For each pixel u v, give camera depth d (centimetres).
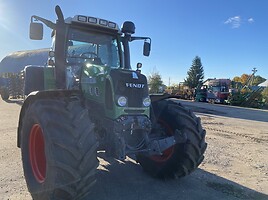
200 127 399
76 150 277
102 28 469
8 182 387
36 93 338
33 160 350
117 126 333
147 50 513
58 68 438
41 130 316
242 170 490
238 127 1016
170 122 397
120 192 368
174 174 402
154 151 352
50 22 450
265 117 1495
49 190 285
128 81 346
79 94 369
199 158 391
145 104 354
